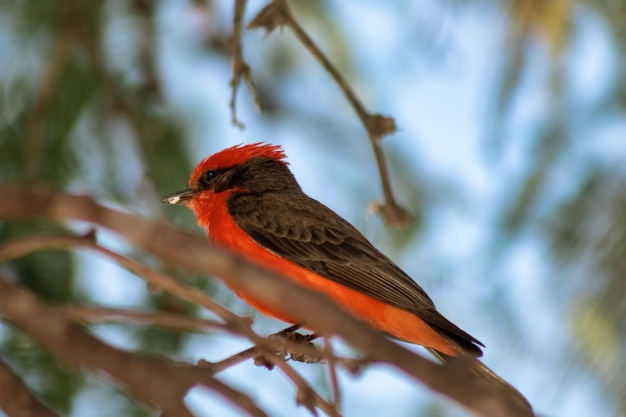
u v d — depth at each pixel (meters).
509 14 11.89
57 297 10.52
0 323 9.77
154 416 9.91
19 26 11.52
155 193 11.82
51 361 9.84
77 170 11.38
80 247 5.32
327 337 5.51
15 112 11.34
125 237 4.61
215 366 6.45
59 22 11.52
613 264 10.27
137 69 12.34
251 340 5.58
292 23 10.64
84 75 11.66
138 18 12.41
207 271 4.57
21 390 5.63
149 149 12.09
